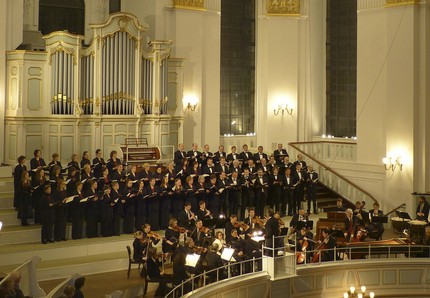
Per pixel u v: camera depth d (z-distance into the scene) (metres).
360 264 21.14
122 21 24.22
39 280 18.72
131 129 24.72
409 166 26.27
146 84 25.11
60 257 19.86
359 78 27.94
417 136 26.28
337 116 30.31
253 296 18.80
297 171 25.53
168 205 22.41
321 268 20.62
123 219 21.78
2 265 18.97
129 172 22.94
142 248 19.08
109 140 24.36
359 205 23.41
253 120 30.56
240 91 30.42
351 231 22.27
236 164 24.14
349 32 29.75
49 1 26.17
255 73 30.59
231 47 30.05
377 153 27.45
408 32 26.17
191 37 27.39
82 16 27.00
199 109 27.73
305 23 30.23
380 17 27.25
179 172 23.14
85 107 24.06
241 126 30.52
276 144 30.09
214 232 21.12
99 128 24.14
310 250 21.19
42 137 23.53
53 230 20.75
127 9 27.59
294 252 19.95
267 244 19.95
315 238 22.92
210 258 18.61
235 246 19.52
